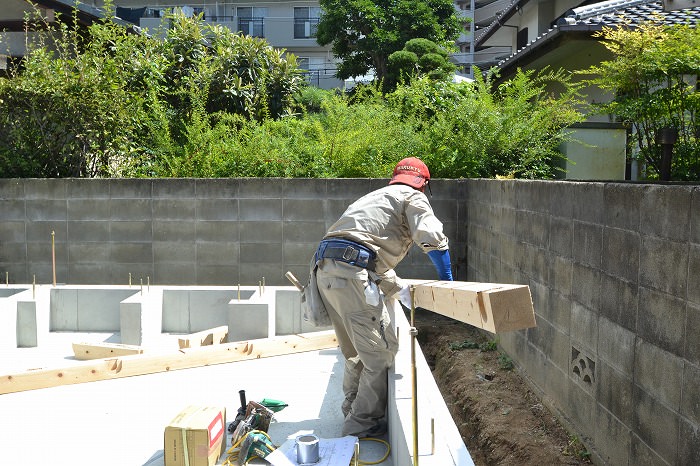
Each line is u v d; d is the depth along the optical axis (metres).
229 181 6.81
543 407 4.33
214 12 25.42
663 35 5.60
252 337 5.16
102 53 8.19
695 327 2.54
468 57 29.48
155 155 7.68
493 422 4.26
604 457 3.40
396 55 16.42
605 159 7.51
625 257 3.18
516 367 5.09
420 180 3.35
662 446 2.79
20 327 5.26
